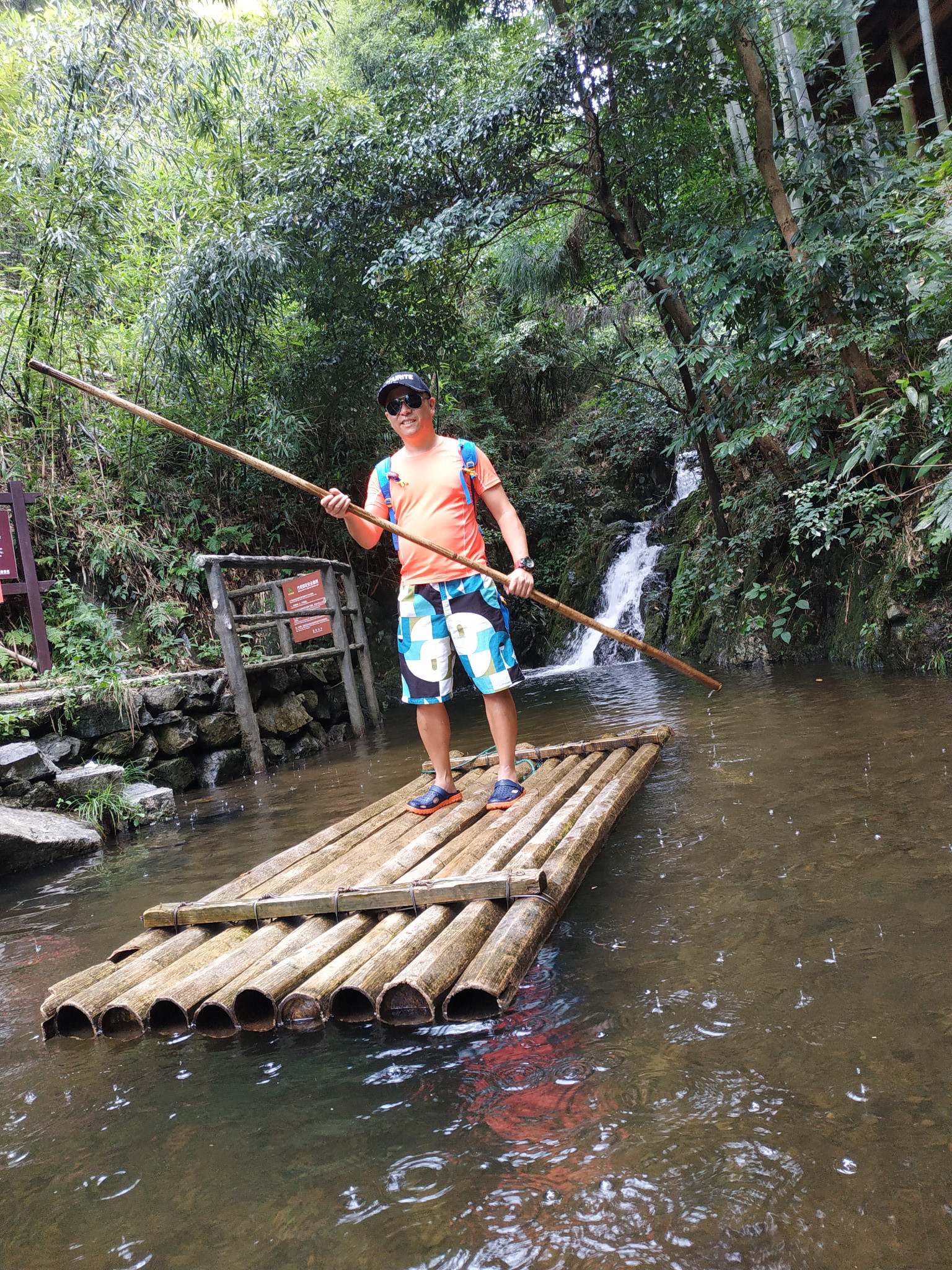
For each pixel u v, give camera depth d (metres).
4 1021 2.16
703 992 1.81
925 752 3.48
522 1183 1.31
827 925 2.04
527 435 14.57
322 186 7.63
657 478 12.73
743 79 6.51
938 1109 1.35
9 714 4.79
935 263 4.59
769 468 7.67
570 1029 1.74
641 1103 1.46
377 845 2.94
